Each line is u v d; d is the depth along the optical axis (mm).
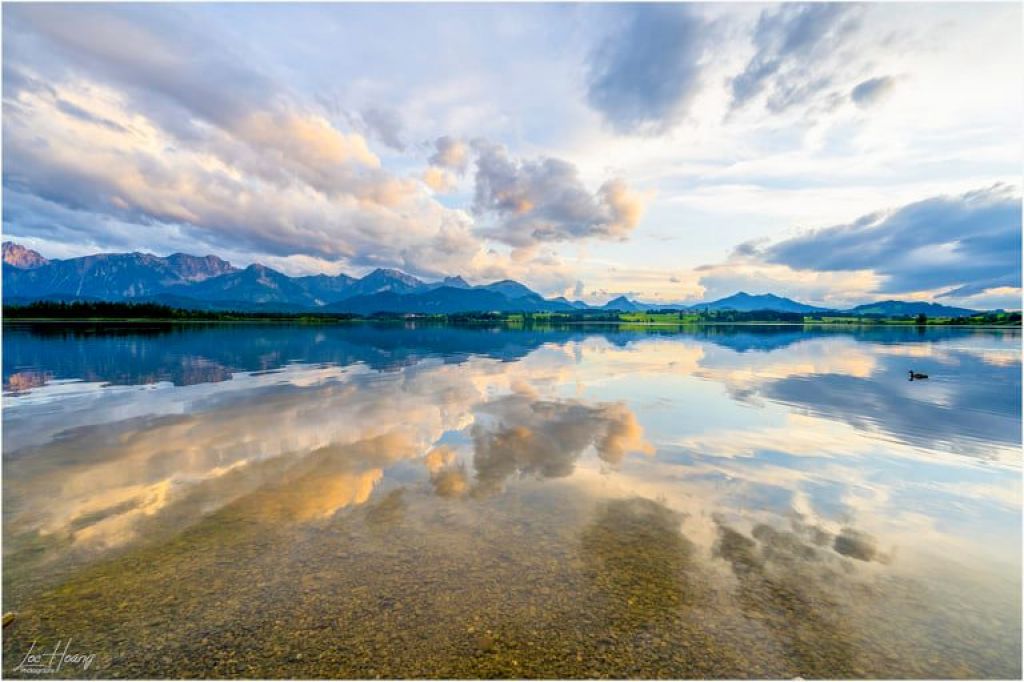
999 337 92750
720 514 10047
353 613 6637
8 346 50594
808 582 7539
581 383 27938
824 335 99125
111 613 6617
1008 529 9484
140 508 10156
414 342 67188
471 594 7082
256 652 5918
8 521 9477
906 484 11852
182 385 26281
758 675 5664
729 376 31203
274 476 12141
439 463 13250
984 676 5688
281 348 52625
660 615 6660
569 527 9352
